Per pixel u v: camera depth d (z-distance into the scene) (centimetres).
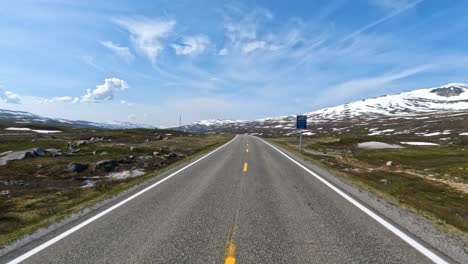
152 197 1066
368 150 4988
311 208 904
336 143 5859
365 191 1188
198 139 5884
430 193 1833
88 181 1839
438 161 3609
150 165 2342
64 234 688
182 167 1886
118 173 2038
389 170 2781
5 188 1631
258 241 629
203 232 687
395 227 725
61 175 2041
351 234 673
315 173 1655
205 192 1141
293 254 562
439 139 9212
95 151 3106
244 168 1831
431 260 538
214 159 2356
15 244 632
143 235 671
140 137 6053
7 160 2531
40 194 1477
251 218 798
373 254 562
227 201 993
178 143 4666
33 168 2206
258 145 4247
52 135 6172
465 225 923
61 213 892
